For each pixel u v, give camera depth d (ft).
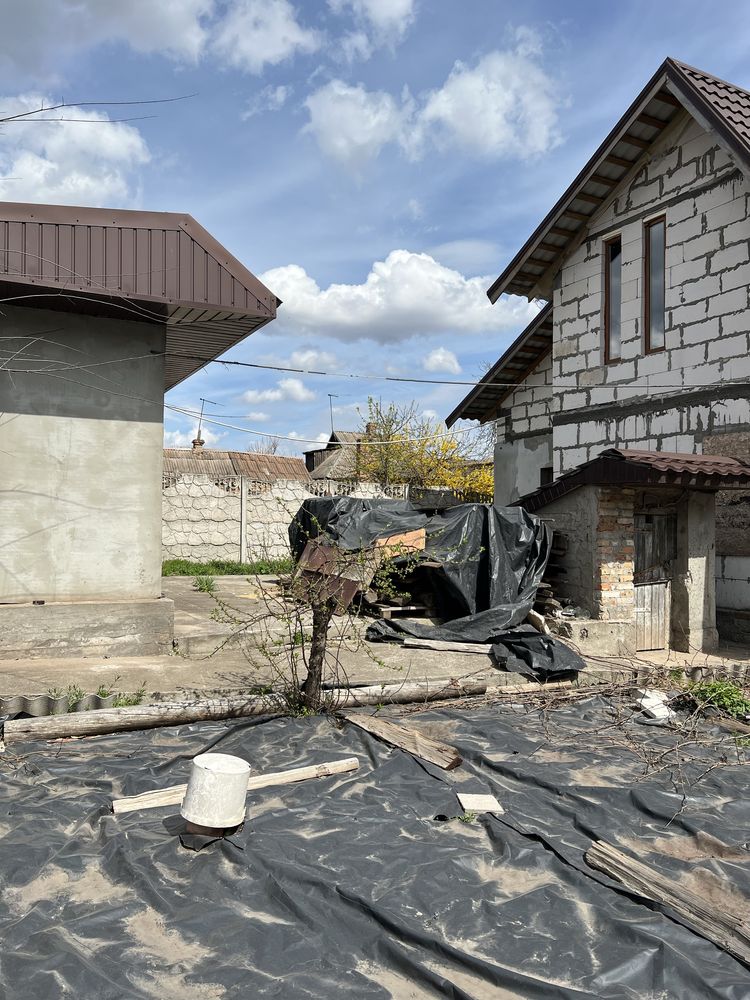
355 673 25.63
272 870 12.85
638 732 22.29
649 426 41.63
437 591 33.65
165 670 24.58
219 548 60.85
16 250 23.20
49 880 12.70
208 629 29.71
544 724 22.57
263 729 20.31
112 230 24.56
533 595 32.78
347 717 21.35
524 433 56.29
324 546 32.37
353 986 10.11
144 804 15.53
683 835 15.52
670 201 40.47
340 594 23.99
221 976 10.22
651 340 42.32
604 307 45.01
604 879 13.14
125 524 27.07
